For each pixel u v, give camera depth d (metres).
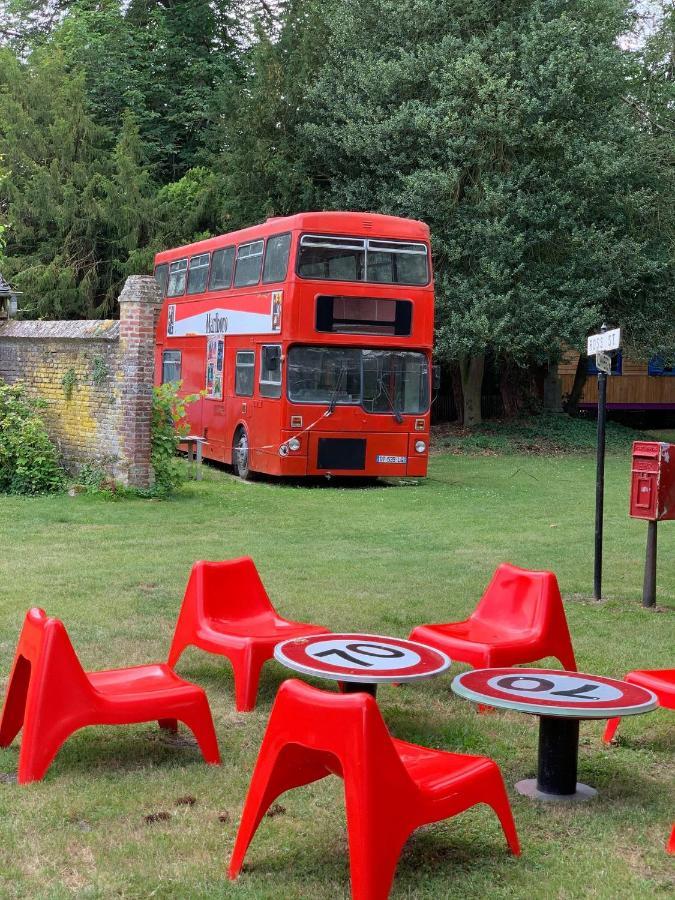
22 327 20.47
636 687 5.90
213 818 5.38
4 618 9.16
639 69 33.38
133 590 10.52
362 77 31.06
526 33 30.61
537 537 15.23
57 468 18.30
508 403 37.53
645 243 31.17
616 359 45.97
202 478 21.72
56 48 40.94
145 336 17.73
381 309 20.84
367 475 21.12
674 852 5.14
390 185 31.88
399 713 7.23
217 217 37.12
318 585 11.12
